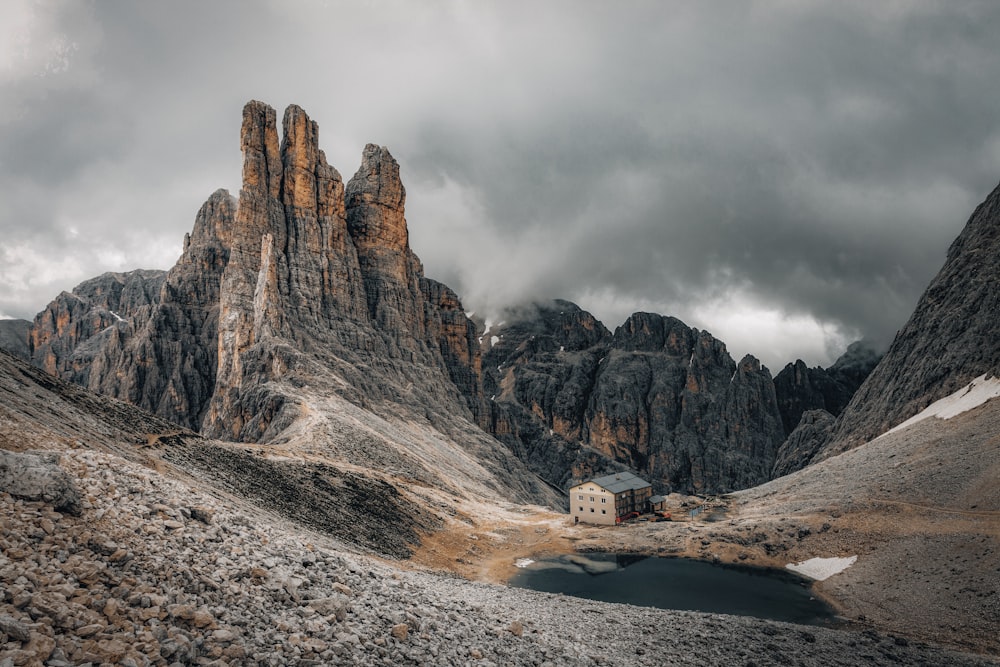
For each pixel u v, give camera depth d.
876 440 145.88
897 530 92.62
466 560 96.31
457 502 132.62
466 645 25.55
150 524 22.25
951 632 62.59
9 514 18.11
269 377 179.25
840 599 80.38
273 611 20.86
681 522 126.31
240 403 166.38
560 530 124.25
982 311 155.12
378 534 84.25
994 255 169.75
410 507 106.31
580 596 83.94
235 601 20.16
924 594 73.25
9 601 14.48
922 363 164.75
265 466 83.31
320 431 135.88
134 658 14.61
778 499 129.75
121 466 26.45
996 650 56.19
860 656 48.38
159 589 18.36
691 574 95.25
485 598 43.09
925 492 99.31
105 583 17.38
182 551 21.59
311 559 27.17
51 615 14.67
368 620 23.42
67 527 19.03
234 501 60.56
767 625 54.22
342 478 99.19
